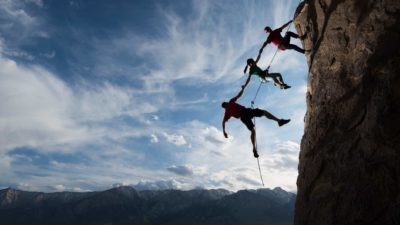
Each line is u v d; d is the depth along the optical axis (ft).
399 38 29.68
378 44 31.19
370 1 32.60
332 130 35.09
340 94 34.78
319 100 37.63
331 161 33.83
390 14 30.66
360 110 31.78
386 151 28.09
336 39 36.04
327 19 37.47
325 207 32.63
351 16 34.42
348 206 29.94
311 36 40.47
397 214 25.59
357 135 31.48
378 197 27.61
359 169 30.14
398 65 29.04
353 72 33.55
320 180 34.86
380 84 30.01
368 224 27.78
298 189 39.45
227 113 39.58
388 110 28.73
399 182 26.50
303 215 36.17
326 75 37.14
